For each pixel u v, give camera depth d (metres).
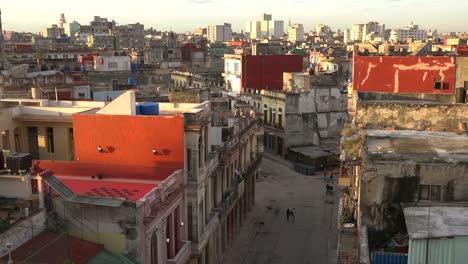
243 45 173.00
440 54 64.12
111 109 32.62
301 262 39.38
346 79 83.06
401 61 45.38
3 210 24.00
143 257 24.06
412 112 34.59
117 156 30.92
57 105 39.41
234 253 41.19
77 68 81.25
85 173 30.17
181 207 30.20
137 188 28.03
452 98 43.34
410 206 23.94
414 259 20.31
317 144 73.44
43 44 153.25
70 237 23.91
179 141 30.09
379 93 44.00
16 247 21.56
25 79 54.09
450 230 20.94
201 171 32.03
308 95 72.44
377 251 24.02
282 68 91.06
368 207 25.55
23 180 24.88
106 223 23.91
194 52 125.06
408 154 26.42
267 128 76.56
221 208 37.31
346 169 33.62
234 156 43.50
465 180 24.62
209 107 37.22
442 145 28.48
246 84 89.88
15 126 35.53
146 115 31.81
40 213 23.42
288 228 46.72
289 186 60.50
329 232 45.50
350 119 71.69
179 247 30.00
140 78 75.56
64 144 35.81
